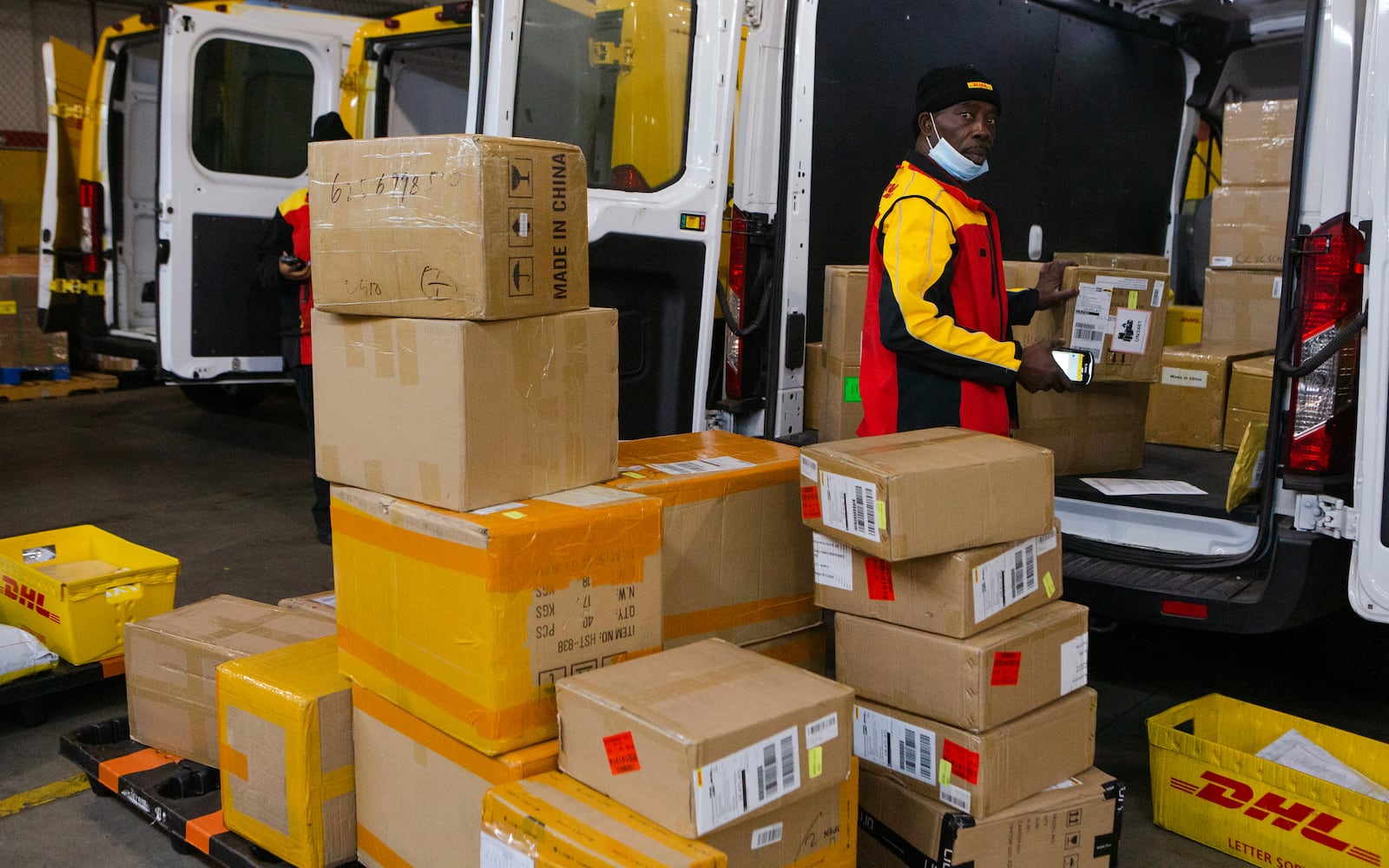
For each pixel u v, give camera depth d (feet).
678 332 10.89
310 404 15.23
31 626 10.58
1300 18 15.65
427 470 6.29
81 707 10.57
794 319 11.23
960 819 6.46
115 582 10.27
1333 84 8.07
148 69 21.66
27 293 26.23
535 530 5.96
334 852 7.22
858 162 12.02
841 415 11.01
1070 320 10.37
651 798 5.37
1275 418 8.55
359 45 19.43
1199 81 16.84
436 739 6.43
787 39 10.82
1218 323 14.34
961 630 6.39
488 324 6.11
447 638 6.14
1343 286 8.14
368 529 6.64
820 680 5.96
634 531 6.43
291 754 7.02
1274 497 8.69
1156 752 8.62
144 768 8.54
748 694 5.72
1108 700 11.00
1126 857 8.22
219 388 24.90
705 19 10.73
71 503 17.48
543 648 6.09
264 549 15.39
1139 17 15.57
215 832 7.71
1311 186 8.29
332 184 6.61
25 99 35.47
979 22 13.16
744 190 11.07
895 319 7.84
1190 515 9.61
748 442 8.48
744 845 5.51
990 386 8.21
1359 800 7.49
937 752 6.63
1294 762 8.48
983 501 6.47
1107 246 16.06
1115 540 10.14
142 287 22.18
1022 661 6.58
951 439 7.16
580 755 5.78
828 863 6.02
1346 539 8.55
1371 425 8.02
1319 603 8.71
